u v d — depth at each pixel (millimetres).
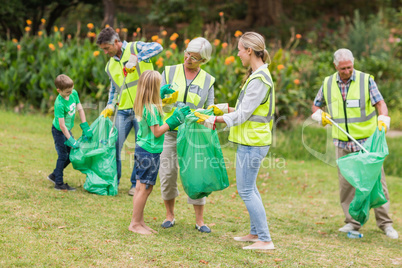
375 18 28188
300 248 6387
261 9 32750
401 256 6484
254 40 5938
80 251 5328
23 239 5469
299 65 18203
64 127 7441
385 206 7715
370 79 7520
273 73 15570
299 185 10977
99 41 7848
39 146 10789
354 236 7398
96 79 15344
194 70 6758
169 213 6801
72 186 8102
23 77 16062
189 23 30859
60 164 7656
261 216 6051
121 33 23516
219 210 8086
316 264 5719
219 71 15164
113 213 6922
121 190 8383
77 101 7789
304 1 35531
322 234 7434
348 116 7555
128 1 32188
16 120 13789
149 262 5223
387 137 17094
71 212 6676
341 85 7625
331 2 35688
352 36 24969
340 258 6086
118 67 8016
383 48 23203
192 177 6238
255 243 6121
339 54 7379
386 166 14062
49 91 15633
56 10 27984
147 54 7824
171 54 15172
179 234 6434
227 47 17422
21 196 7035
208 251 5773
